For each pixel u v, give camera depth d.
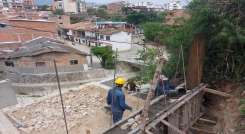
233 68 9.56
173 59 11.98
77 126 14.12
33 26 36.88
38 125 14.68
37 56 26.52
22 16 44.75
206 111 9.72
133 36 45.81
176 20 12.73
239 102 8.18
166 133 7.41
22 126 14.56
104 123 13.94
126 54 43.88
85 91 20.09
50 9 81.94
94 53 35.31
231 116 8.15
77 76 27.27
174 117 7.78
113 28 49.44
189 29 10.62
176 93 9.73
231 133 7.53
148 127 6.54
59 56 27.53
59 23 55.84
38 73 26.08
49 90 25.16
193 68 9.86
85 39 49.78
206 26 9.84
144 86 16.58
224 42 9.57
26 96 23.70
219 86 9.97
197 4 10.56
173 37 12.12
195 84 9.82
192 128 8.79
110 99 10.02
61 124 14.61
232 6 9.80
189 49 10.56
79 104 17.39
